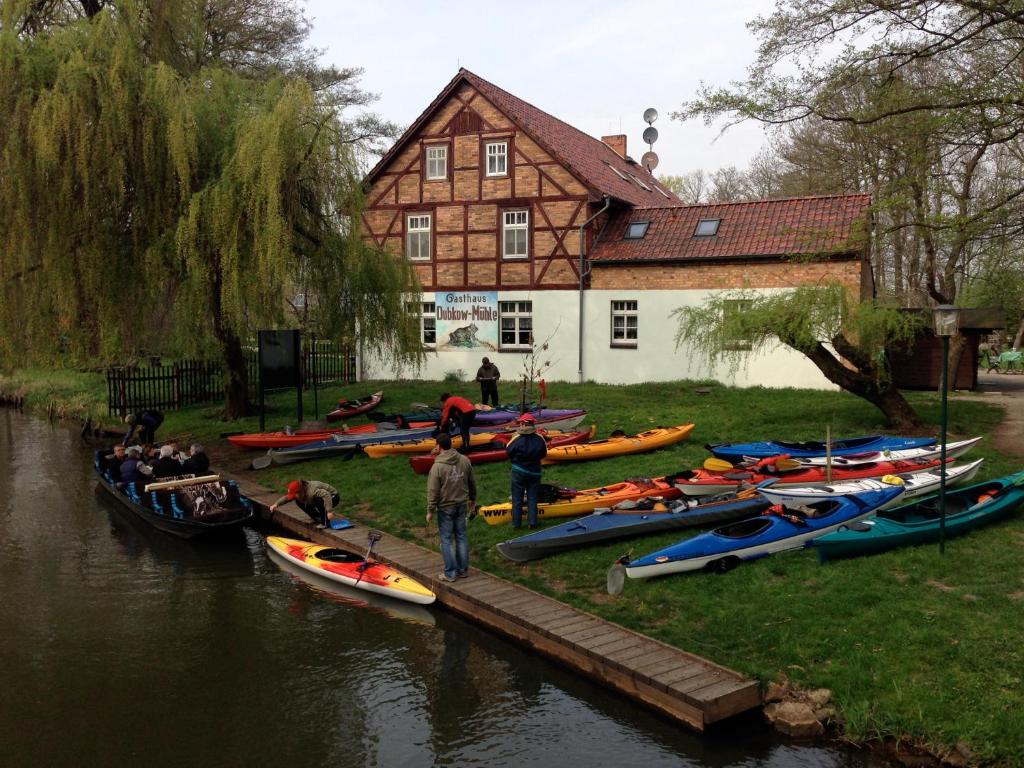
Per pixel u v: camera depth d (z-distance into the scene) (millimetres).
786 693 6527
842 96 14617
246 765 6297
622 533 9938
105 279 16578
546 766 6191
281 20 30844
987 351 32906
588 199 23000
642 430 16047
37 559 11594
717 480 11164
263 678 7742
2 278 16156
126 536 12789
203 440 18438
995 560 8250
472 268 24641
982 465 12070
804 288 14055
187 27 19844
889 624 7047
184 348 18094
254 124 16516
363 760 6332
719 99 13414
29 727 6895
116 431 21469
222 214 15961
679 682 6602
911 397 19797
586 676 7367
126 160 16531
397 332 19594
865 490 9992
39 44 16375
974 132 12203
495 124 23938
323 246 18406
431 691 7441
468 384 24000
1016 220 12664
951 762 5672
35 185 15742
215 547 12188
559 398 20438
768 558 8906
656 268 22328
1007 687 6059
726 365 21219
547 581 9086
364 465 15016
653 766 6148
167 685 7621
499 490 12539
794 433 14906
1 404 30109
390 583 9461
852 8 12273
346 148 17891
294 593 10141
